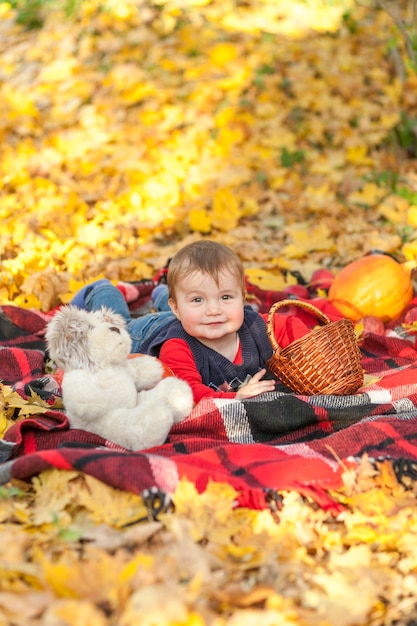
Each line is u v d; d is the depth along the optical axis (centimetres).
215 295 318
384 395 315
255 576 219
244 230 573
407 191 609
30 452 279
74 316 291
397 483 258
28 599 196
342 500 252
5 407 319
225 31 873
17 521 241
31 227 566
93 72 825
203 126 716
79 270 507
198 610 195
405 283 425
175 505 240
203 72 802
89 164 674
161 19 893
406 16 790
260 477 257
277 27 870
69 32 899
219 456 268
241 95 762
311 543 238
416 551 235
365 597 213
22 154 693
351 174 651
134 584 204
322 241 544
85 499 241
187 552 217
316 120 714
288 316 362
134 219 588
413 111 707
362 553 232
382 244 534
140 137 712
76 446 270
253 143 699
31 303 455
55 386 339
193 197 623
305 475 257
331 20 861
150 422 276
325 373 311
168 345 330
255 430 297
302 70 784
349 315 419
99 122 744
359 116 717
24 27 955
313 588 219
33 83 835
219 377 330
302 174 668
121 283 456
